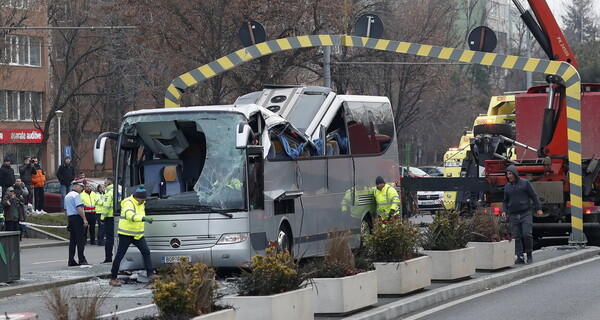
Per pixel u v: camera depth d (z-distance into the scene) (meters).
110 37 143.75
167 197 47.69
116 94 154.38
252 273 30.59
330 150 57.38
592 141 65.62
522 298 39.88
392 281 38.62
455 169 90.94
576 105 59.59
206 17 111.94
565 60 64.56
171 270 27.75
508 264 49.19
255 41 68.88
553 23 64.56
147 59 121.62
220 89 115.44
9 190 82.50
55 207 118.75
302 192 52.72
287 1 112.44
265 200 48.91
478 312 36.16
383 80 149.38
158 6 113.19
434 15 163.62
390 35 150.25
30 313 37.81
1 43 144.75
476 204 71.31
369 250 39.56
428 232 44.62
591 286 43.28
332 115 58.06
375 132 63.03
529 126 67.75
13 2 148.00
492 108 84.94
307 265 35.06
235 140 47.34
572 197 60.44
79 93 168.62
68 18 164.25
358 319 32.88
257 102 58.12
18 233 49.69
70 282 50.25
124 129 49.06
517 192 51.75
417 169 134.25
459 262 43.97
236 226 47.00
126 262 48.25
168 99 66.94
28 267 63.28
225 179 47.44
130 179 49.25
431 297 38.88
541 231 66.69
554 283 44.91
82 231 60.75
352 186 59.22
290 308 30.41
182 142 48.78
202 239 47.09
